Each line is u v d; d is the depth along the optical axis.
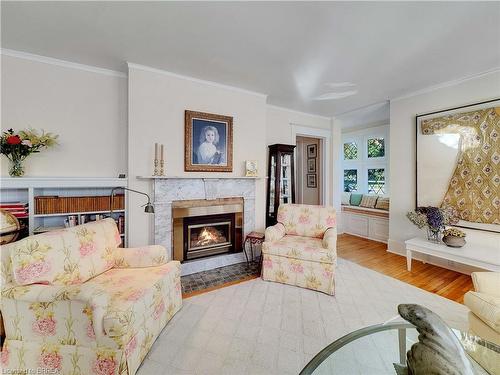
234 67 2.63
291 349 1.61
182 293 2.41
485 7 1.69
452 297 2.30
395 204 3.59
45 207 2.27
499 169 2.56
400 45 2.19
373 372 1.10
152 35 2.04
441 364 0.80
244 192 3.34
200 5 1.67
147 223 2.70
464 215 2.82
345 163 5.67
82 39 2.10
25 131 2.34
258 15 1.78
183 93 2.86
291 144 4.25
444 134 2.99
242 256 3.35
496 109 2.57
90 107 2.63
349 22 1.86
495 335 1.31
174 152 2.82
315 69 2.67
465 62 2.50
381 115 4.55
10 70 2.29
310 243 2.67
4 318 1.35
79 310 1.29
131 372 1.33
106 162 2.71
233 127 3.24
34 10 1.72
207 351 1.59
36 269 1.38
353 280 2.69
